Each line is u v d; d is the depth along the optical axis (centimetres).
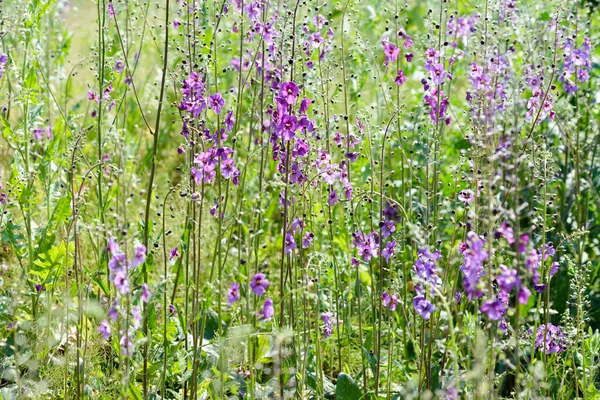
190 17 253
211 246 286
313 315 245
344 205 242
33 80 247
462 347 229
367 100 314
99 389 229
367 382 239
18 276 248
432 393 227
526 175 279
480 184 226
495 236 205
